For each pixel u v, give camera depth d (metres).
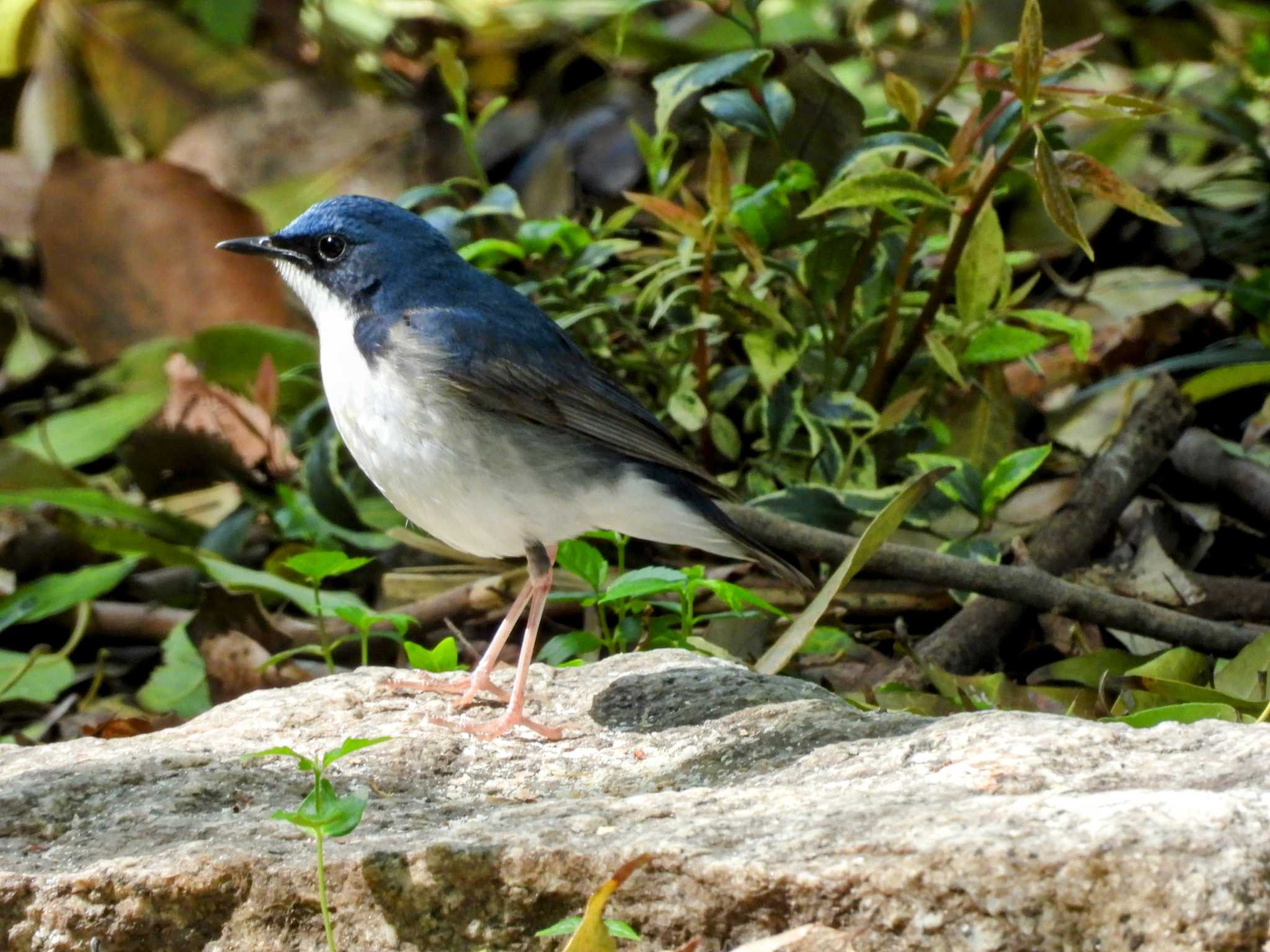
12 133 16.59
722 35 15.71
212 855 6.34
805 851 5.83
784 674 9.83
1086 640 10.71
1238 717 8.17
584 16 16.25
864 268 11.99
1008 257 11.92
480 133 15.34
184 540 12.84
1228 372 12.36
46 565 12.85
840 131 12.38
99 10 16.05
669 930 5.91
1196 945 5.39
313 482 12.38
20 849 6.83
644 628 10.30
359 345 8.66
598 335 12.45
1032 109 10.35
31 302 15.77
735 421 12.73
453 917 6.15
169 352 14.38
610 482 8.62
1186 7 17.22
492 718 8.41
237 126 15.72
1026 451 10.97
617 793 7.30
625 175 14.65
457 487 8.59
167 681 11.15
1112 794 6.00
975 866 5.58
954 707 9.41
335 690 8.82
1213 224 14.67
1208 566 11.70
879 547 9.51
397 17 17.20
